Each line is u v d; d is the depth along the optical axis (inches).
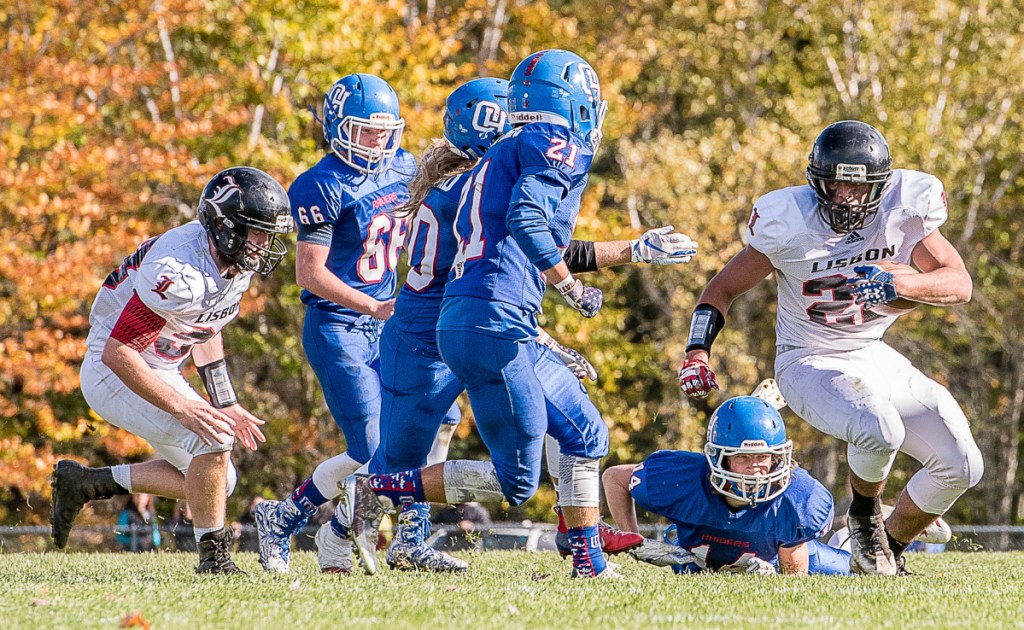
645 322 2960.1
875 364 748.0
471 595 564.7
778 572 760.3
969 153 2861.7
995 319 3031.5
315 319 824.3
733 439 709.3
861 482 726.5
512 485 642.8
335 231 839.7
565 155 611.2
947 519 3024.1
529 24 2677.2
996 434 3189.0
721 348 2696.9
